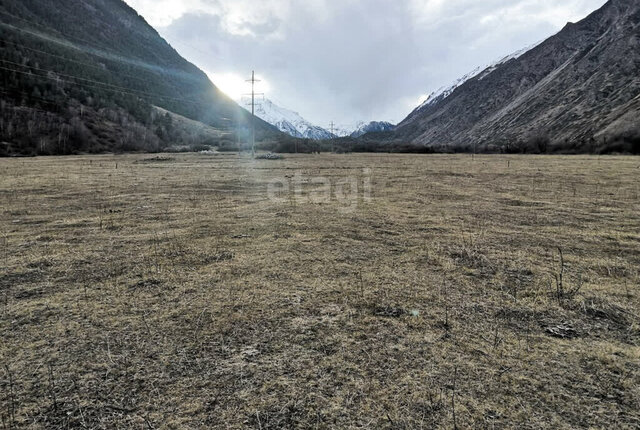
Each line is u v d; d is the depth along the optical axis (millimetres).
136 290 4363
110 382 2666
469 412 2352
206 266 5227
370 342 3209
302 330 3416
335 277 4812
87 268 5117
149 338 3268
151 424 2258
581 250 6082
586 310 3857
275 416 2326
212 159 40500
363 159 42688
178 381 2680
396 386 2615
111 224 7938
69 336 3301
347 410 2377
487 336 3328
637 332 3406
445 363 2893
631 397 2490
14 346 3131
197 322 3564
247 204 10750
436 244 6449
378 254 5852
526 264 5355
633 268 5164
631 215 9039
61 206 10148
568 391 2559
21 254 5719
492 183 16328
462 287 4496
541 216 8977
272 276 4840
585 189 14008
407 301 4070
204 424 2260
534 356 3000
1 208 9711
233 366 2859
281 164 31797
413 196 12500
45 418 2305
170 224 7992
